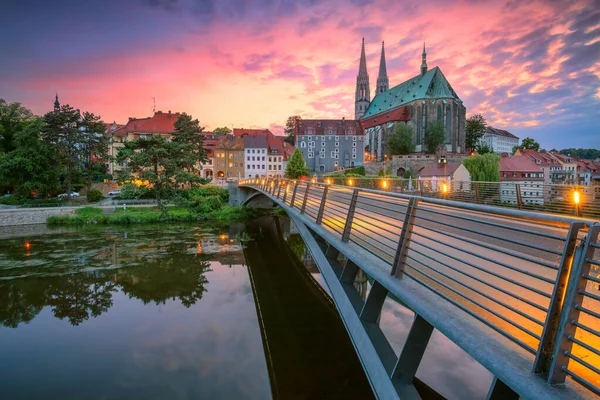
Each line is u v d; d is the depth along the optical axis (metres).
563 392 2.54
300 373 10.99
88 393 10.28
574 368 3.24
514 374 2.79
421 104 106.06
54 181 54.28
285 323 14.97
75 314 16.33
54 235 36.44
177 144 52.53
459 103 108.94
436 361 9.05
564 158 96.81
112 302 17.89
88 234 37.09
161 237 35.53
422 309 4.15
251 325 14.80
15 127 66.12
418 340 4.80
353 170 95.50
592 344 3.77
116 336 14.02
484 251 7.62
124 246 31.03
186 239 34.50
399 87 122.00
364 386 10.20
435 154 91.44
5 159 52.06
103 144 58.69
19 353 12.70
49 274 22.56
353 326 6.62
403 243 5.17
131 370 11.41
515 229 3.10
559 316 2.70
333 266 9.10
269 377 10.74
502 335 3.30
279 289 19.69
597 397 2.46
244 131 101.69
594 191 11.20
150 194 56.06
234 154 91.56
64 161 55.41
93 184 64.00
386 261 6.02
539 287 5.42
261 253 28.73
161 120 90.31
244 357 12.12
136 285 20.55
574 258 2.64
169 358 12.21
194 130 68.00
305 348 12.62
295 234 38.09
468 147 116.06
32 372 11.38
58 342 13.55
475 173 56.66
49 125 53.56
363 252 6.90
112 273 22.89
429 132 101.69
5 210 43.16
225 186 63.50
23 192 51.50
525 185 14.13
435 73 107.56
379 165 95.81
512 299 5.00
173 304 17.53
